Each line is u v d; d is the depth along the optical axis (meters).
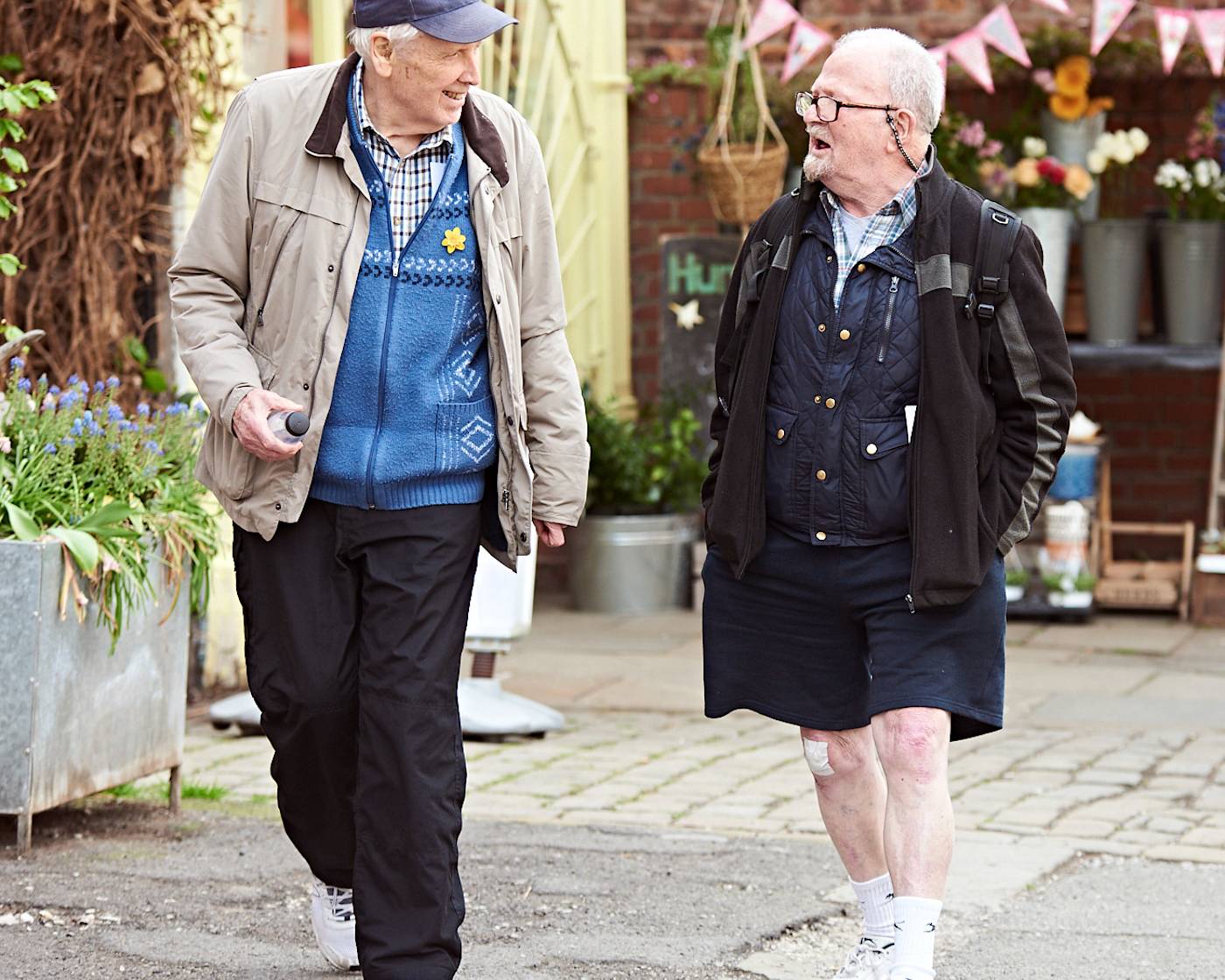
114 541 8.20
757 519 6.02
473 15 5.65
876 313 5.88
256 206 5.88
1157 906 7.68
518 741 11.16
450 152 5.94
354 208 5.86
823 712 6.17
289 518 5.84
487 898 7.61
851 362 5.89
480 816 9.14
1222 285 15.73
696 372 16.66
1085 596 15.59
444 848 5.80
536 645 14.61
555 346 6.23
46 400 8.34
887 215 5.92
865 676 6.20
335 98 5.86
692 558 16.31
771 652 6.19
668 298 16.62
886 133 5.84
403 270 5.88
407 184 5.88
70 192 11.22
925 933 5.71
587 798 9.62
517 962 6.73
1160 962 6.88
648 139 17.16
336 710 5.96
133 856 8.06
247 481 5.89
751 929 7.21
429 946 5.75
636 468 16.12
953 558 5.73
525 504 6.08
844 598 5.97
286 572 5.96
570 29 16.56
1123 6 13.95
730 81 15.62
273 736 6.09
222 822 8.78
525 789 9.82
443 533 5.92
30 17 10.99
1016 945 7.09
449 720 5.90
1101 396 16.89
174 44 11.30
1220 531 16.05
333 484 5.88
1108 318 15.74
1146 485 16.86
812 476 5.93
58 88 11.01
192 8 11.24
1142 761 10.66
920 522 5.75
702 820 9.16
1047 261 15.68
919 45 5.93
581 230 16.80
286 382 5.86
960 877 8.08
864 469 5.88
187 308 5.91
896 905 5.77
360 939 5.79
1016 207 15.71
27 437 8.30
